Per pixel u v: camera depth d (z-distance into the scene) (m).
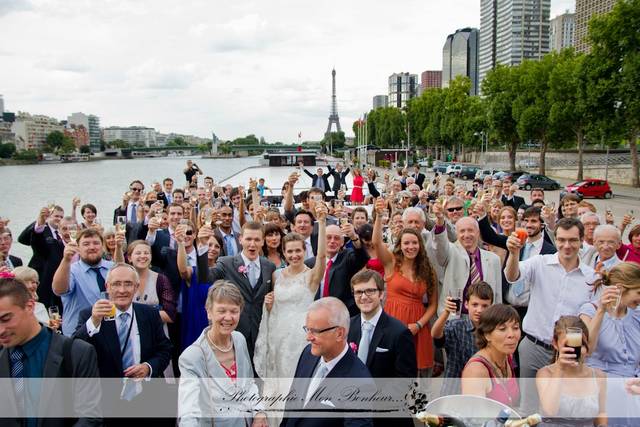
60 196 34.53
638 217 25.58
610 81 39.91
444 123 83.44
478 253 6.06
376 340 4.34
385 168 85.50
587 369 3.87
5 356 3.41
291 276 5.70
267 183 24.12
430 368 5.69
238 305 4.00
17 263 8.05
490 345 3.85
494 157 89.81
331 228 6.25
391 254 5.98
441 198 7.93
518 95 57.62
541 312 5.29
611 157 60.00
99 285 5.89
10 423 3.36
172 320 6.04
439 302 6.09
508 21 185.25
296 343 5.34
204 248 6.05
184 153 184.12
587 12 111.69
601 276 4.86
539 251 7.13
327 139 168.75
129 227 10.25
